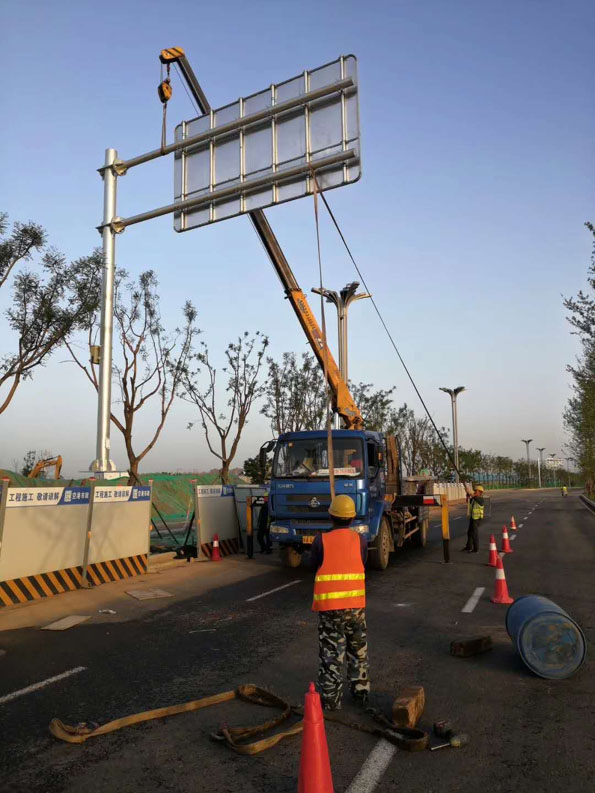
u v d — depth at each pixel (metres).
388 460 15.24
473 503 17.22
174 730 4.79
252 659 6.77
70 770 4.13
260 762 4.24
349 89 11.04
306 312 15.26
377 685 5.82
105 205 13.24
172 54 12.38
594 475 52.16
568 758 4.26
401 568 13.99
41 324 19.61
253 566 14.61
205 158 12.41
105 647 7.33
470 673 6.18
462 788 3.85
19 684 5.94
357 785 3.88
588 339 25.00
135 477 25.94
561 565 14.23
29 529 10.50
